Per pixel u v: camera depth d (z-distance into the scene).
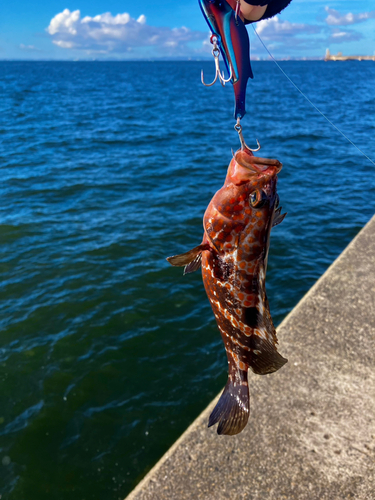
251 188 0.29
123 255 1.88
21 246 1.96
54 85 13.39
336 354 0.72
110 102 8.33
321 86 12.02
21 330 1.40
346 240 2.05
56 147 4.03
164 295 1.57
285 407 0.63
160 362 1.25
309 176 3.03
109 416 1.08
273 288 1.66
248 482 0.54
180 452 0.58
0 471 0.94
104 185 2.84
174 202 2.54
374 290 0.88
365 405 0.63
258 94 9.72
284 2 0.31
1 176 3.02
